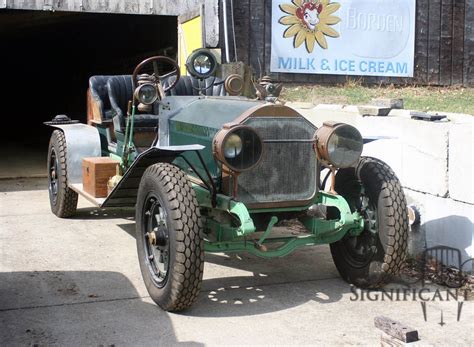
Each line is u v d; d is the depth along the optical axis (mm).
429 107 8781
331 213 4859
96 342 3750
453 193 5035
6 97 19234
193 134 4797
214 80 6453
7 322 4020
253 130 4203
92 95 6613
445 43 10703
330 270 5215
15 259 5320
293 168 4469
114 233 6191
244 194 4352
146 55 12359
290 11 9891
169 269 4078
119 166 5711
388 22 10320
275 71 9930
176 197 4062
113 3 8992
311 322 4113
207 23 9398
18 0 8477
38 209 7211
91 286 4707
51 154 6824
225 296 4559
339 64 10195
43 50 18297
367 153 5934
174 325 4016
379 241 4488
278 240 4535
